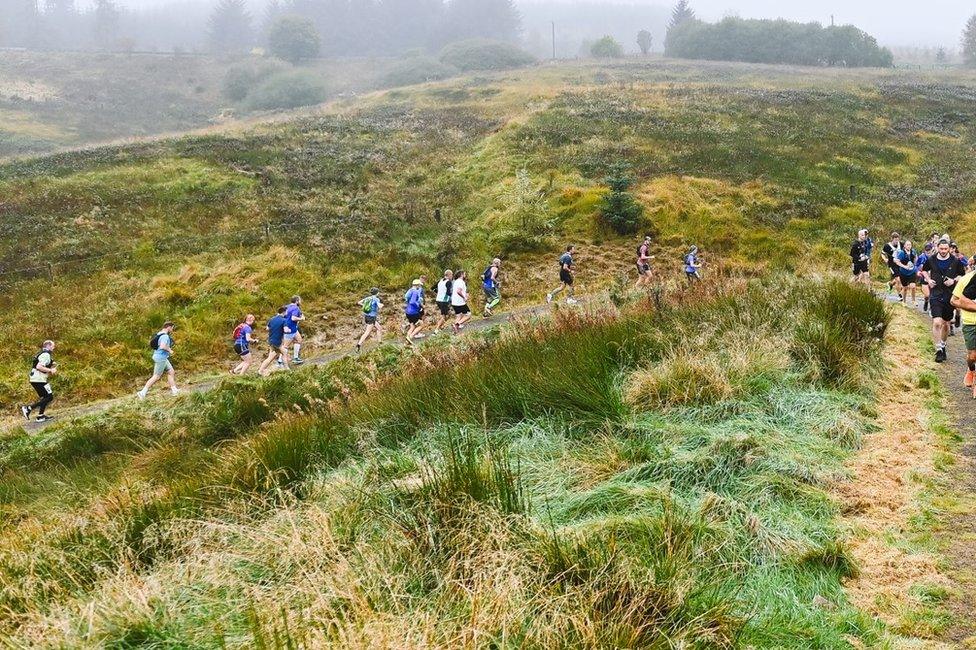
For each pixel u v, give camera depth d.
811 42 79.12
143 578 3.77
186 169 28.30
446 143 34.69
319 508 4.31
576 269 22.89
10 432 10.48
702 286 10.24
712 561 3.73
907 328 10.72
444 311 16.64
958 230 24.66
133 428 9.90
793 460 4.95
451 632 2.94
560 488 4.61
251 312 19.28
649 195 26.91
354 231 24.09
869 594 3.55
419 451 5.77
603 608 3.15
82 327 17.55
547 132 34.12
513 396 6.26
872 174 30.22
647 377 6.29
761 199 26.89
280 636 2.93
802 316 7.90
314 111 55.06
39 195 24.53
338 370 10.60
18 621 3.66
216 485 5.34
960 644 3.09
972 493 4.55
